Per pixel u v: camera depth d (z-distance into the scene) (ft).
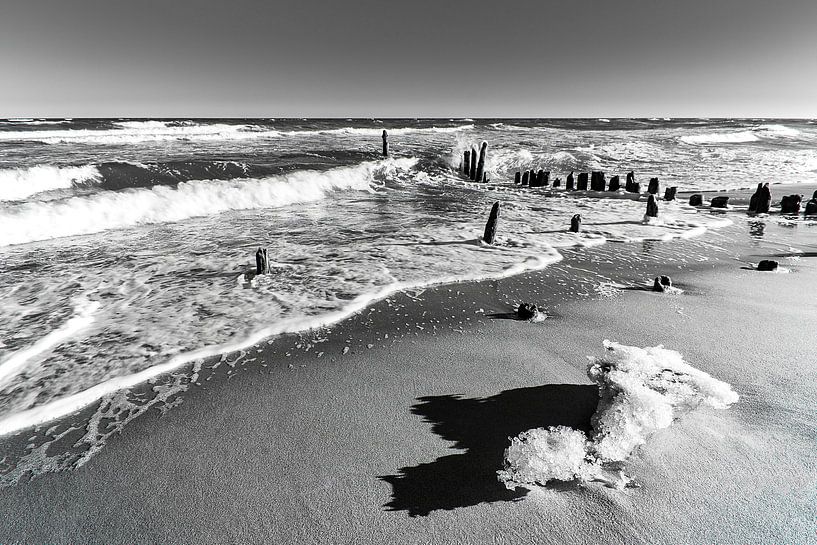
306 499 8.05
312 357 13.96
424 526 7.35
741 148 104.83
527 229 33.65
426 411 10.87
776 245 28.63
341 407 11.14
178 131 110.93
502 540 7.02
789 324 15.65
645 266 24.07
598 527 7.19
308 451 9.43
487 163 81.76
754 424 9.60
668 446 8.80
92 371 13.02
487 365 13.24
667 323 16.02
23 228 29.09
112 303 18.63
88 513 7.91
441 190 57.82
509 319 16.93
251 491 8.30
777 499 7.64
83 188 38.17
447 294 19.79
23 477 8.80
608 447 8.68
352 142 97.55
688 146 106.32
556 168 77.87
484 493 8.03
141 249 27.30
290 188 47.70
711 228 34.19
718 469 8.29
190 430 10.28
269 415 10.84
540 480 8.16
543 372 12.75
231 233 31.99
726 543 6.86
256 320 16.79
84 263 24.25
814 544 6.79
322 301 18.79
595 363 11.32
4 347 14.53
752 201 40.65
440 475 8.57
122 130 108.47
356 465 8.94
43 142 72.79
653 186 50.47
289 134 121.80
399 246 28.22
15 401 11.44
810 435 9.30
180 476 8.77
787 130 163.02
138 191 37.04
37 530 7.58
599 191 55.98
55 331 15.80
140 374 12.85
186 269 23.36
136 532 7.46
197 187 40.96
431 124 236.43
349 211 41.93
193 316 17.22
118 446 9.74
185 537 7.32
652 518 7.32
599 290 20.15
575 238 30.76
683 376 10.81
